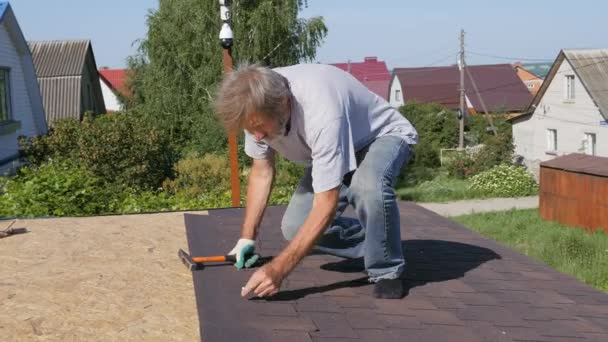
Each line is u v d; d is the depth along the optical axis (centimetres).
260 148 333
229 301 301
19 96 1788
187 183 1717
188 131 2739
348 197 306
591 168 1544
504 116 4150
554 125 3048
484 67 5369
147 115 2688
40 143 1662
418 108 4162
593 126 2805
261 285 274
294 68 286
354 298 319
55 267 379
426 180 3145
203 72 2619
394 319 291
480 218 1898
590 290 359
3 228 488
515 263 414
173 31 2681
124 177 1678
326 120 269
